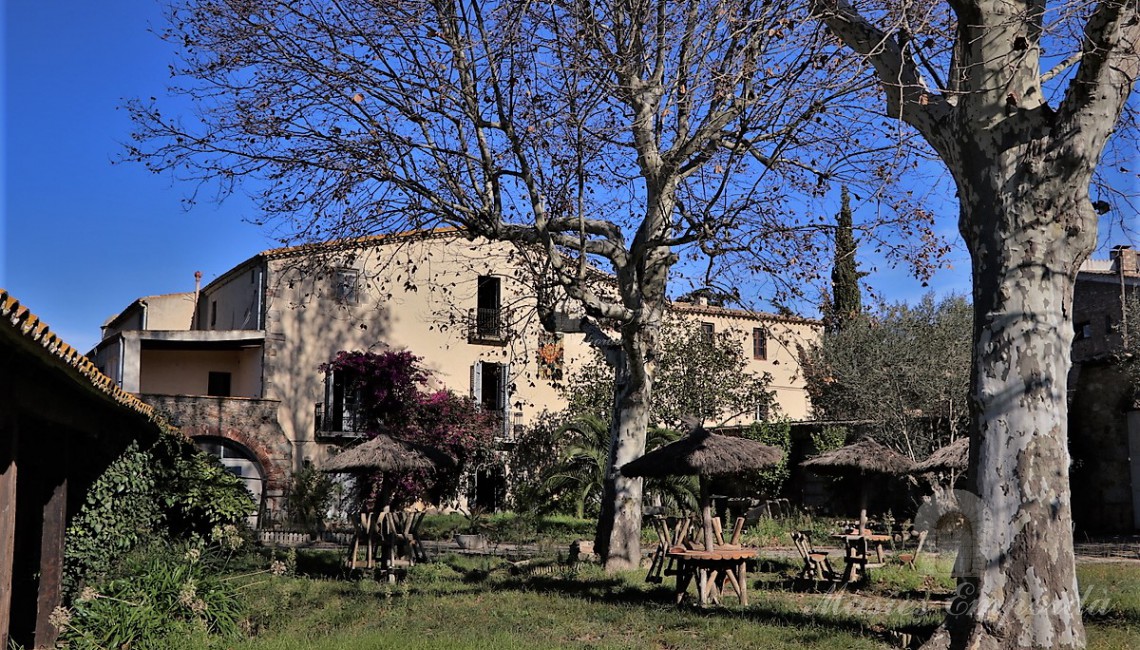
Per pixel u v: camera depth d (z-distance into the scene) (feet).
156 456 45.55
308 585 48.24
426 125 49.11
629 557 53.93
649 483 81.15
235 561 49.83
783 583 50.52
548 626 36.50
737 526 44.09
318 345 98.68
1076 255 28.17
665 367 88.38
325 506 90.43
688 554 40.91
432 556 63.36
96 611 32.40
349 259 55.26
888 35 29.71
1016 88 28.50
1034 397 27.66
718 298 52.06
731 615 38.27
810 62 39.29
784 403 120.47
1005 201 28.35
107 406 33.94
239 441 90.58
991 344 28.37
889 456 51.60
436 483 90.74
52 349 23.72
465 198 48.70
